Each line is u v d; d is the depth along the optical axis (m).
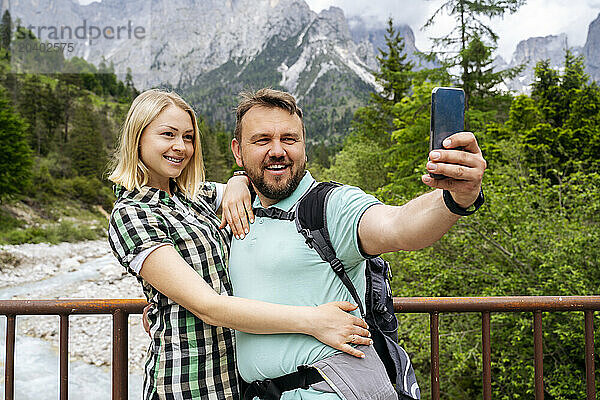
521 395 6.54
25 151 35.97
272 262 1.50
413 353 7.04
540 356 1.98
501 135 15.80
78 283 19.62
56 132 63.62
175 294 1.46
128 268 1.54
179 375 1.55
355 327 1.44
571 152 15.21
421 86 15.46
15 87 64.88
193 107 1.78
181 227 1.60
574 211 6.86
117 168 1.69
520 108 16.98
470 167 1.10
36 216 38.88
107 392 9.08
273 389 1.49
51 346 11.48
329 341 1.42
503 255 6.84
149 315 1.63
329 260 1.46
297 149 1.58
